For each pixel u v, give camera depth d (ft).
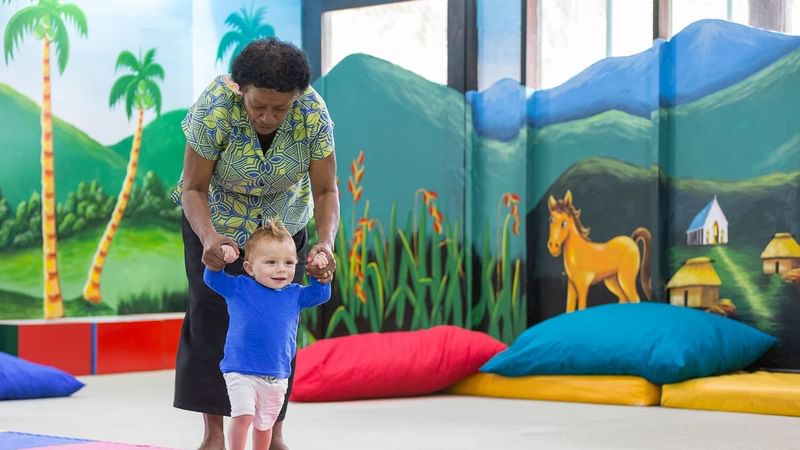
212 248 9.67
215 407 10.96
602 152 20.35
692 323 17.52
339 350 18.02
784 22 18.97
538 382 17.85
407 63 22.24
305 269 11.19
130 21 24.85
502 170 21.21
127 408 16.78
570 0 20.83
